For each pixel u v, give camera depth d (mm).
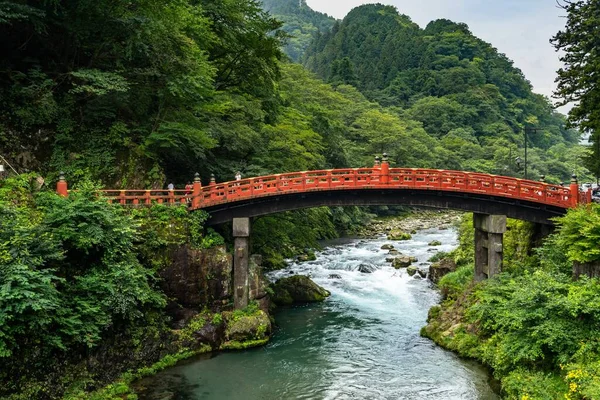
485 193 25062
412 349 23188
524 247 27609
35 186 22562
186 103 29266
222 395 18406
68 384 16750
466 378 19703
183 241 22719
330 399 18156
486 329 21703
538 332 17109
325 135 53938
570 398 14539
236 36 34406
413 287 34188
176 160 30672
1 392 14688
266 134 33719
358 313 28922
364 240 52719
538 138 128750
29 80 25156
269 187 24938
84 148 26375
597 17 26375
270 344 23844
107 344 18766
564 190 25094
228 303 24219
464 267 31828
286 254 41219
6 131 23766
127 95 27000
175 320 22375
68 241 18094
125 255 19828
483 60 150500
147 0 25750
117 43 27203
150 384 19156
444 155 84562
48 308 15094
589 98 26078
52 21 24734
